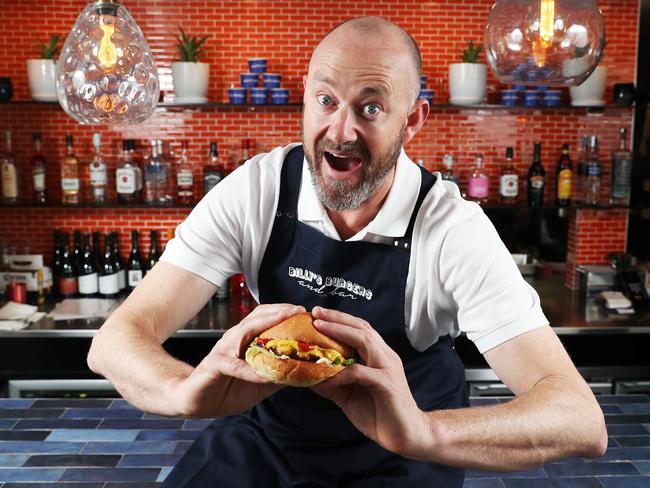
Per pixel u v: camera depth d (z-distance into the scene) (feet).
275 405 4.92
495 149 13.12
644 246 12.83
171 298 4.72
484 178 12.71
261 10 12.58
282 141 12.94
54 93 11.83
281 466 4.63
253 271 5.24
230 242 5.03
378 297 4.91
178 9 12.55
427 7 12.66
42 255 13.02
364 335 3.38
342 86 3.94
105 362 4.10
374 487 4.47
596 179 12.98
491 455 3.53
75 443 6.00
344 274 4.94
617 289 12.50
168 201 12.59
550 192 13.26
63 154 12.85
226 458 4.74
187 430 6.28
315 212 4.89
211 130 12.88
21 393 11.22
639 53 12.82
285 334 3.39
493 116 13.03
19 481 5.36
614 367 11.68
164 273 4.83
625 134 12.77
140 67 5.11
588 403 3.77
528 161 13.17
